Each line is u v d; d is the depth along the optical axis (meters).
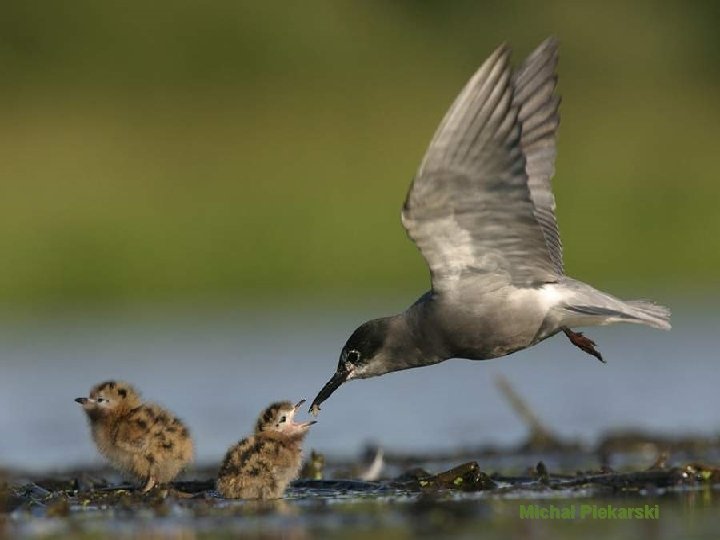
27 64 30.61
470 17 33.03
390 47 31.80
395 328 11.00
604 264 26.39
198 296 25.20
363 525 10.16
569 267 26.42
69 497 11.71
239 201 26.14
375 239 25.72
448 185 9.95
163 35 31.52
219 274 25.31
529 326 10.57
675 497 11.14
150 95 29.84
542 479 12.12
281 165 27.14
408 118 28.75
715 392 17.88
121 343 21.58
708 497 11.09
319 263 25.55
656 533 9.65
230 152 27.66
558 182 27.36
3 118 28.62
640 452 14.23
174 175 26.70
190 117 28.92
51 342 21.77
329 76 30.78
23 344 21.70
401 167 26.89
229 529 10.16
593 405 17.20
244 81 30.52
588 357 21.06
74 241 25.08
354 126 28.47
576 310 10.59
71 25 31.33
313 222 25.88
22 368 19.86
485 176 9.95
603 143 28.58
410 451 14.66
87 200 25.77
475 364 20.89
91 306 24.86
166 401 17.42
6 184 25.97
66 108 29.02
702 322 23.06
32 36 31.08
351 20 32.56
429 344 10.86
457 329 10.57
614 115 29.80
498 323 10.52
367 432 15.89
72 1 31.50
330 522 10.30
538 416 16.09
